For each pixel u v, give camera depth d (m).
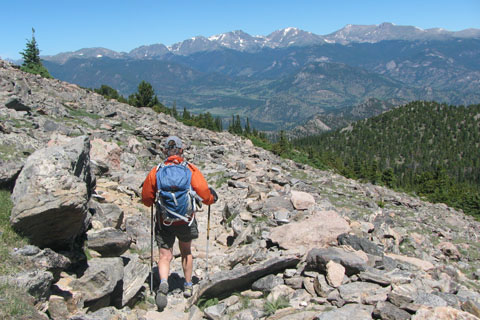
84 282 5.23
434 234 18.16
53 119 22.02
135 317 5.45
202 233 11.19
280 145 46.09
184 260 6.15
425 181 124.81
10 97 19.14
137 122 31.84
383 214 17.30
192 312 5.47
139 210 10.96
